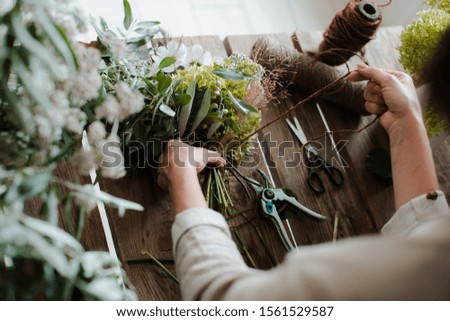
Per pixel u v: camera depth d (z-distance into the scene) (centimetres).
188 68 141
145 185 141
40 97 79
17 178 86
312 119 169
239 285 86
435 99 89
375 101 142
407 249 71
